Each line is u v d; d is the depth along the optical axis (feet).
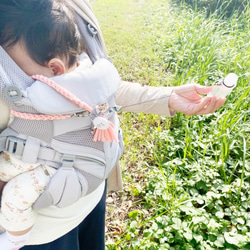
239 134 9.69
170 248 6.97
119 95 4.25
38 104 2.75
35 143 2.92
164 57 17.37
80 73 3.00
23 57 2.89
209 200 8.07
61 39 2.87
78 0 3.56
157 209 7.96
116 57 17.85
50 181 3.02
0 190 3.28
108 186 5.36
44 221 3.49
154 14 25.96
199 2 23.65
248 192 8.25
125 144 10.44
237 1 22.03
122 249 7.38
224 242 7.02
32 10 2.75
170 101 4.09
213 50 14.38
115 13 27.09
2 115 2.90
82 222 4.22
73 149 3.07
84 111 3.02
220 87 3.65
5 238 3.42
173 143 10.10
